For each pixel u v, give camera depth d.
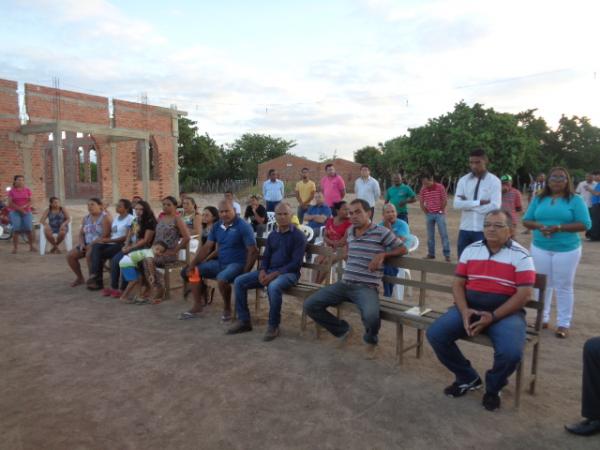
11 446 2.91
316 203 8.42
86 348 4.55
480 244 3.71
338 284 4.57
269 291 4.79
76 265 6.97
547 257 4.87
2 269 8.14
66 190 27.34
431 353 4.48
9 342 4.70
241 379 3.86
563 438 3.02
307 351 4.49
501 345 3.25
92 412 3.34
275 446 2.93
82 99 18.56
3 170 16.19
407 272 6.29
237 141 60.25
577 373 4.04
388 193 9.32
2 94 16.00
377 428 3.13
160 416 3.29
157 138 21.80
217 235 5.50
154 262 6.23
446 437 3.02
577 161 47.84
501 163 27.02
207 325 5.27
